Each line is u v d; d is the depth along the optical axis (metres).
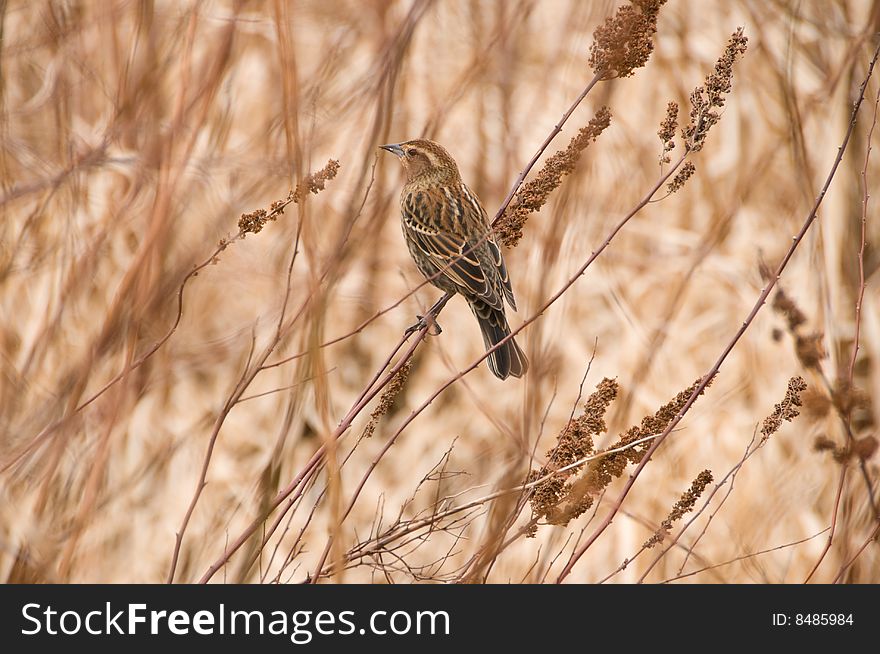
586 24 9.00
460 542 10.54
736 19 15.09
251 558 7.84
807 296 12.55
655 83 15.09
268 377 12.81
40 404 8.91
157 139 8.52
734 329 13.34
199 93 7.99
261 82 11.95
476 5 12.54
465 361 13.84
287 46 5.60
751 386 12.96
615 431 10.02
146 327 7.41
